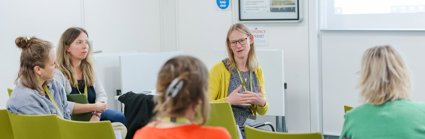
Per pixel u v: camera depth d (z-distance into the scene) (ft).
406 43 18.74
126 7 20.53
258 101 13.08
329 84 19.93
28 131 11.46
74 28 14.58
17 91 11.79
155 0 21.39
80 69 14.79
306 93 19.84
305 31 19.58
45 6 18.26
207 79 6.50
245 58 13.55
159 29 21.57
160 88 6.48
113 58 17.85
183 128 6.50
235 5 20.33
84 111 13.73
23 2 17.74
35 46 11.69
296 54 19.79
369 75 8.47
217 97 13.56
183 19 21.25
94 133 10.50
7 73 17.53
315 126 19.89
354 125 8.50
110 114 14.39
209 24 20.83
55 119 11.12
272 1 19.76
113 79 17.88
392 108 8.30
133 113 11.25
